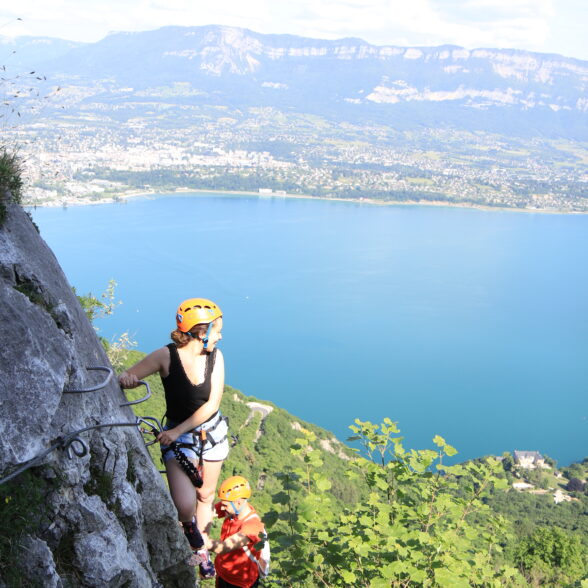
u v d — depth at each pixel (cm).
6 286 308
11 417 269
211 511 435
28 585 255
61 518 292
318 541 532
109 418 353
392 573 463
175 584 419
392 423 606
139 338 11375
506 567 600
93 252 18438
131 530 342
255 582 476
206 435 406
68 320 349
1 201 350
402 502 582
